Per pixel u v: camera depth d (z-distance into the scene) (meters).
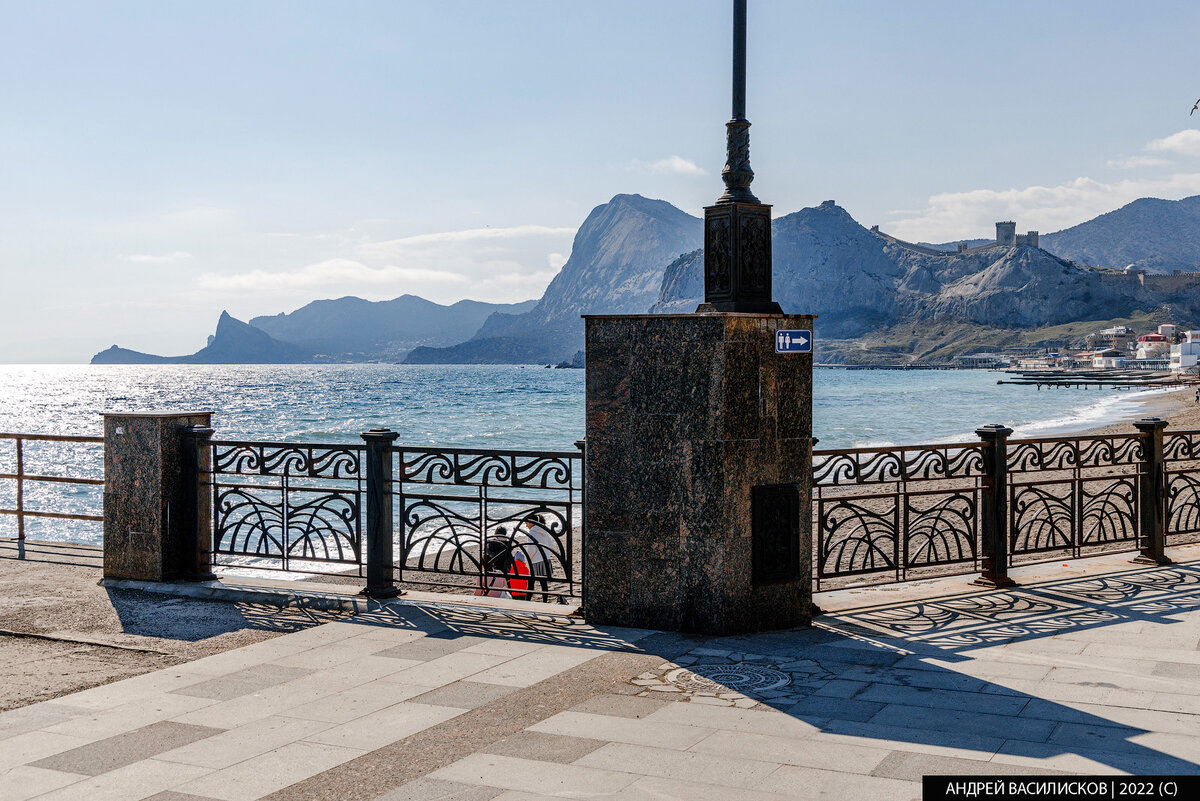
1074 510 8.48
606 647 6.00
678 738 4.34
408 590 7.70
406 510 7.42
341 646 6.09
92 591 7.77
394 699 5.00
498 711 4.79
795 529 6.50
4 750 4.28
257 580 7.87
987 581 7.72
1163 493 8.59
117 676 5.52
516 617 6.79
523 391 131.25
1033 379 171.25
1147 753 4.05
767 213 6.42
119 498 8.04
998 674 5.29
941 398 102.44
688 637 6.20
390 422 62.72
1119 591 7.46
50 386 171.62
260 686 5.24
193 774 3.98
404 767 4.03
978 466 7.70
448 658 5.79
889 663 5.56
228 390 143.38
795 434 6.50
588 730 4.47
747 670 5.46
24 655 5.98
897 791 3.69
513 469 7.09
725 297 6.33
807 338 6.53
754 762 4.02
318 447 7.56
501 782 3.85
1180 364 189.25
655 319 6.30
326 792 3.78
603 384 6.53
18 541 9.84
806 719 4.58
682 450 6.28
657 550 6.39
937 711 4.67
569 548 7.02
